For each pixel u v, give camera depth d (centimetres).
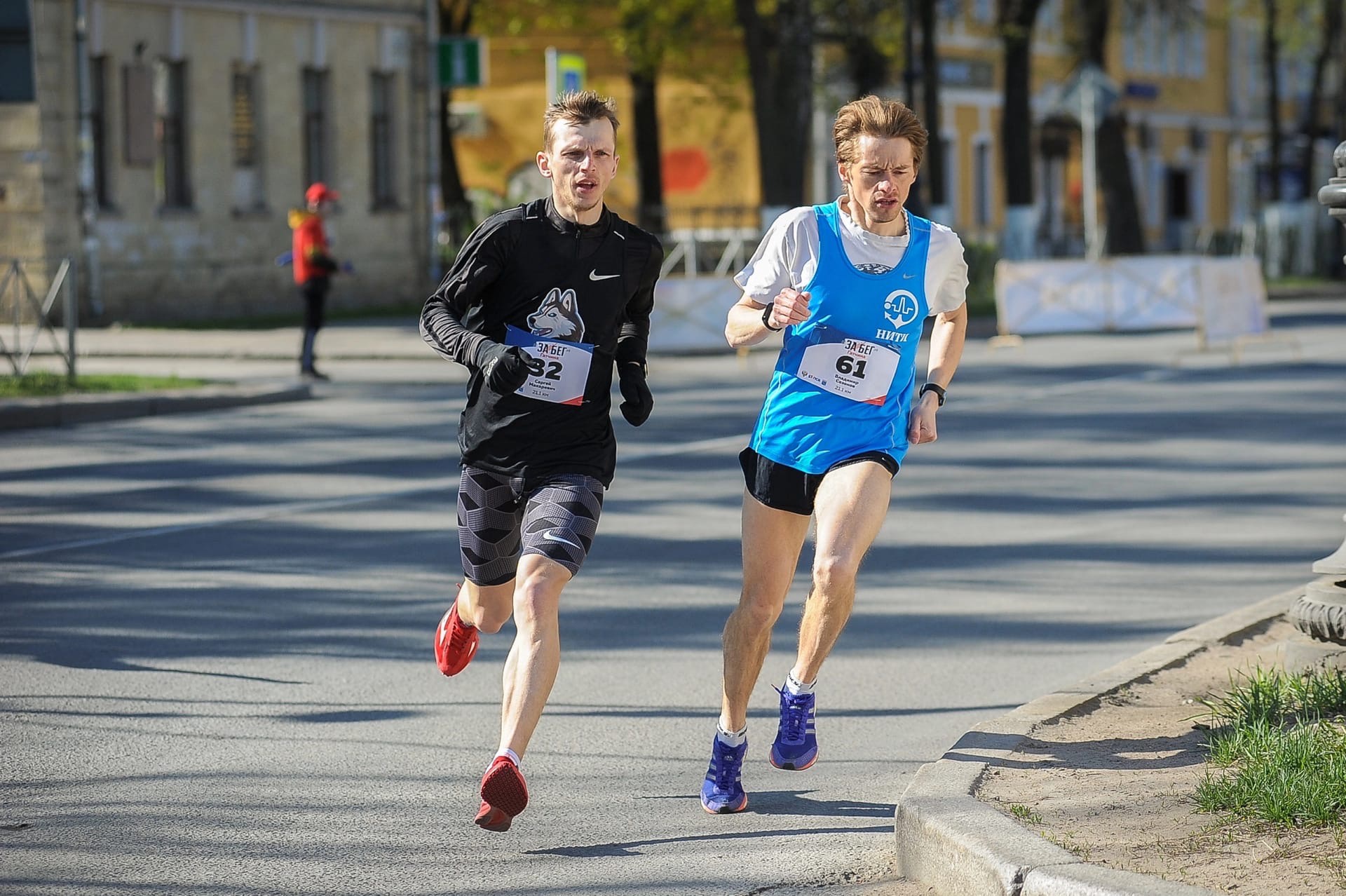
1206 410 4397
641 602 2309
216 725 1727
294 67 8431
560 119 1444
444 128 10375
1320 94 12162
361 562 2562
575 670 1959
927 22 8275
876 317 1405
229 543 2714
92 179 7394
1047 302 6925
